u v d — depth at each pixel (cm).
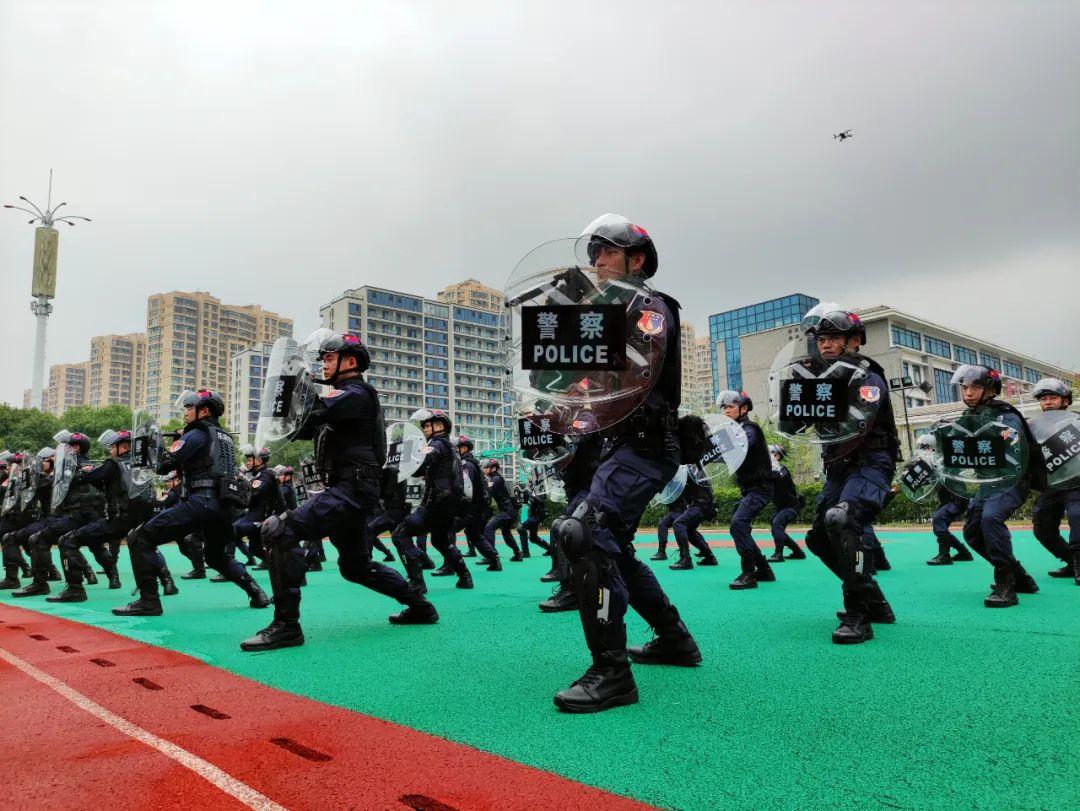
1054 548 728
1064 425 688
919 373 6234
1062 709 279
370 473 480
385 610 617
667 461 326
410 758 237
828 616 520
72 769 231
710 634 448
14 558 908
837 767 222
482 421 12619
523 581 851
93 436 3888
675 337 329
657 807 194
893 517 2077
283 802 202
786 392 470
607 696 289
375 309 11494
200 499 617
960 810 190
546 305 300
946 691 308
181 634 508
